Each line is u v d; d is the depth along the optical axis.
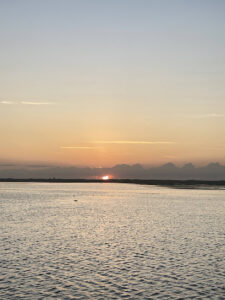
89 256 34.25
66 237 44.25
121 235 46.06
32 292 24.19
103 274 28.39
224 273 28.81
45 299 22.97
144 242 41.28
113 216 69.56
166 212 77.94
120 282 26.45
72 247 38.19
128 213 75.69
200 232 48.72
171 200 120.12
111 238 43.81
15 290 24.53
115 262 32.06
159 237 44.69
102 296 23.59
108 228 52.25
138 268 30.14
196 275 28.23
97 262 32.00
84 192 195.25
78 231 49.16
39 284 25.83
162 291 24.59
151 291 24.58
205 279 27.23
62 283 26.11
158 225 55.84
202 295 23.86
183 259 33.25
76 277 27.55
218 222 59.88
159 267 30.50
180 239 43.31
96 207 92.06
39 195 156.62
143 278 27.42
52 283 26.08
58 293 24.05
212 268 30.23
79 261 32.31
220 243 40.81
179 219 64.19
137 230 50.38
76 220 62.22
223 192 184.25
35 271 28.98
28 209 84.62
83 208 88.75
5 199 124.38
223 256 34.47
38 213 74.69
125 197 140.38
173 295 23.84
